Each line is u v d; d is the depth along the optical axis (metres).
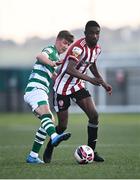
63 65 24.91
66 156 28.48
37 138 25.11
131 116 81.94
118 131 51.06
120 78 96.56
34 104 24.16
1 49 109.81
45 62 24.14
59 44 24.69
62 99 25.02
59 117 25.34
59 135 23.22
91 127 25.30
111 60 96.44
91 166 23.70
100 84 24.73
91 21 24.59
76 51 24.36
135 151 31.02
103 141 39.47
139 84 96.56
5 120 73.12
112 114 89.25
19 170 22.52
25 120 72.56
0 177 20.75
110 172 21.88
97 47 24.98
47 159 25.39
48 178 20.45
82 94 24.92
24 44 117.75
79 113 91.50
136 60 96.31
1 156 28.70
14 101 94.25
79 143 37.81
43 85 24.56
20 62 101.00
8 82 93.81
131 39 110.94
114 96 97.19
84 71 25.19
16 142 39.25
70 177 20.62
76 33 106.12
